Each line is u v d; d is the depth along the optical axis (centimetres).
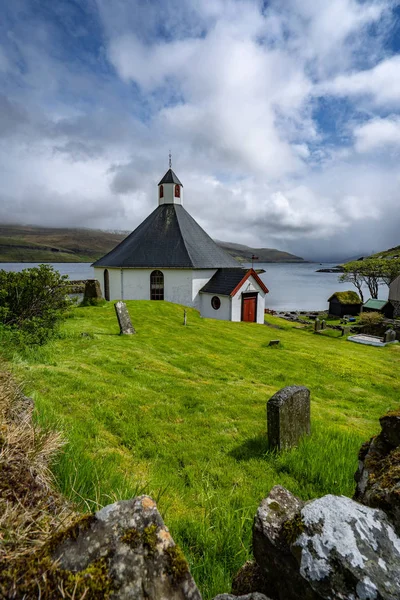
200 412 616
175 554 119
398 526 140
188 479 402
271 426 493
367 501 168
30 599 105
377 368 1333
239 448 493
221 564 253
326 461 440
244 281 2494
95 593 105
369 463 224
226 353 1246
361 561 124
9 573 112
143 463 420
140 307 2044
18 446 215
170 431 524
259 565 158
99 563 112
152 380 765
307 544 133
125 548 117
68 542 121
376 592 115
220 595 145
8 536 141
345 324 3606
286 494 182
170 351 1141
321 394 930
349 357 1518
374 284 5484
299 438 518
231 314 2466
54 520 168
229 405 666
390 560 126
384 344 2128
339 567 124
